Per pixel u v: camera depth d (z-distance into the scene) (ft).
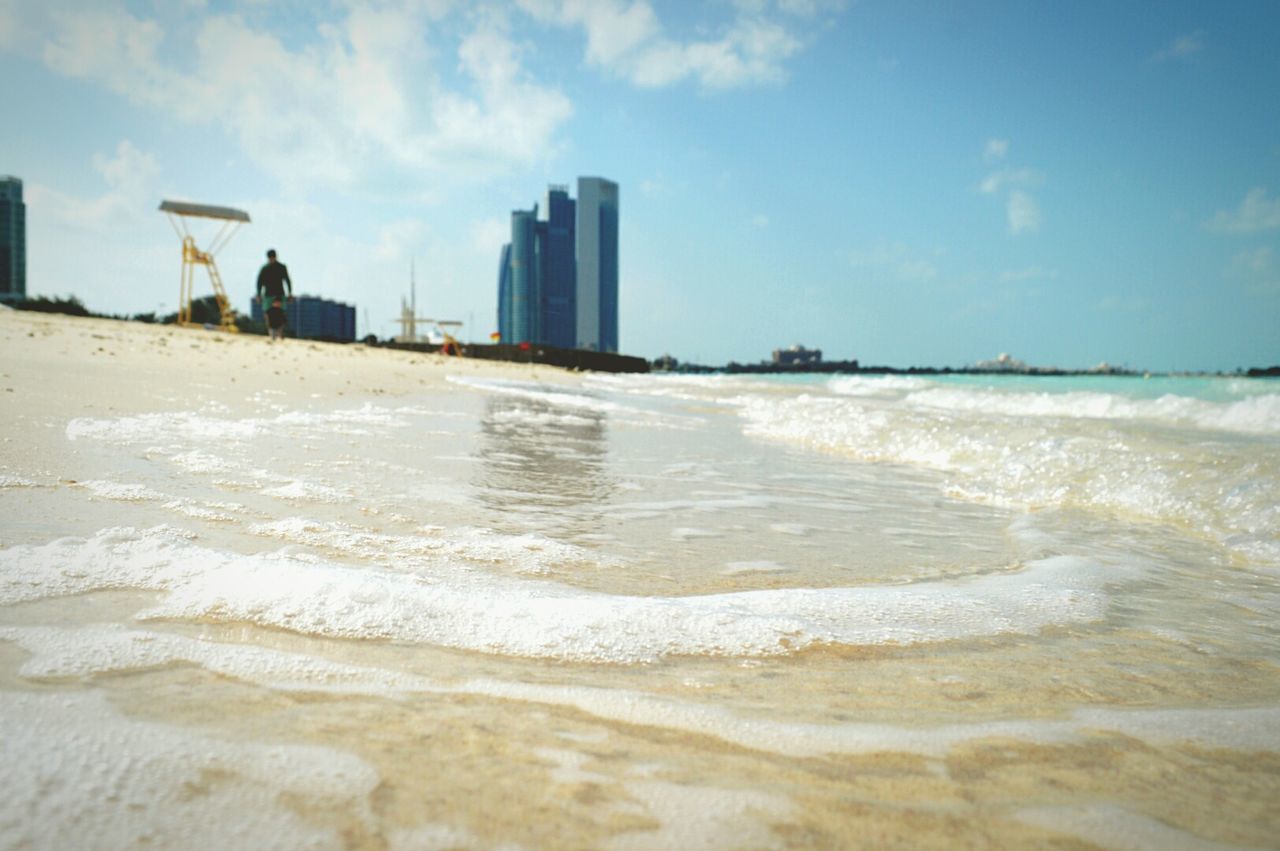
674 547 9.75
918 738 4.42
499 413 26.94
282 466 12.92
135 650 5.03
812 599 7.32
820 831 3.29
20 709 3.99
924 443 21.71
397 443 17.21
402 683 4.84
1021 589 8.13
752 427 28.27
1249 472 13.57
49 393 18.29
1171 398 32.35
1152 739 4.53
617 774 3.73
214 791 3.27
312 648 5.36
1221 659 6.19
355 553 8.18
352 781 3.46
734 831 3.24
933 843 3.24
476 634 5.85
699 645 5.98
